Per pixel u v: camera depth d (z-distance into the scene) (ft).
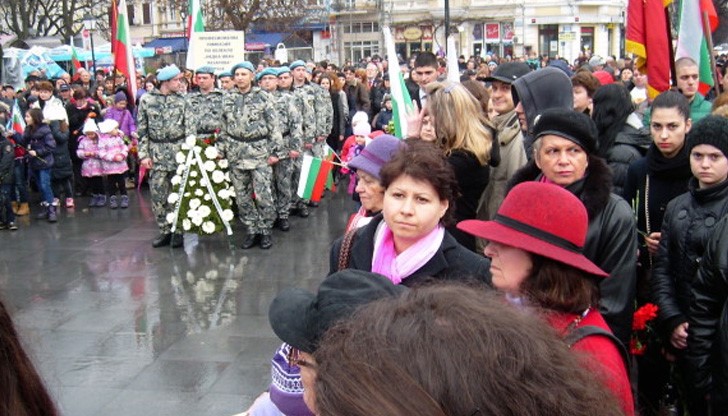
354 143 29.35
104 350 18.24
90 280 24.71
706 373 10.34
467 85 17.57
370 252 9.67
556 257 7.34
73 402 15.30
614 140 15.30
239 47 34.09
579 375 3.41
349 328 3.49
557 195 7.60
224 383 16.21
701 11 20.80
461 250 9.43
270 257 27.22
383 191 10.85
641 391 12.30
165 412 14.87
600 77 22.98
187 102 28.35
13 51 81.05
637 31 20.06
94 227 33.17
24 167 35.83
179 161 28.17
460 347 3.20
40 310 21.56
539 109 13.07
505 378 3.15
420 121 13.39
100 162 36.94
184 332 19.49
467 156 12.36
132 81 43.42
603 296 9.66
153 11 172.96
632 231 9.84
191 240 29.99
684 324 11.05
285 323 6.39
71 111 40.55
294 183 34.35
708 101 19.75
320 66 59.06
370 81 58.03
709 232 10.96
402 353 3.20
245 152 27.94
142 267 26.22
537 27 153.99
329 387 3.22
